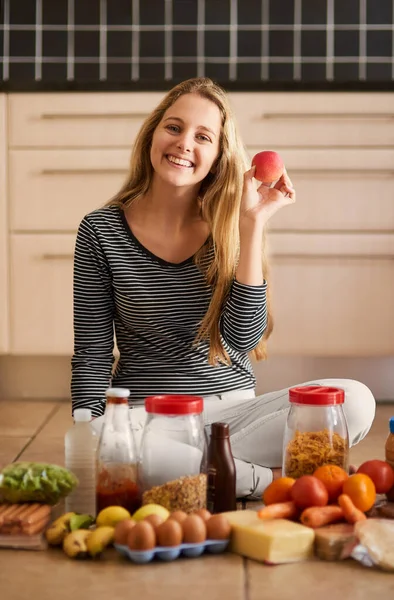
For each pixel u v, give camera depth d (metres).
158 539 1.67
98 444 1.86
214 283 2.28
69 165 3.63
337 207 3.62
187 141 2.24
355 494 1.80
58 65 4.32
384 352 3.66
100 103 3.61
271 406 2.19
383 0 4.27
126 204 2.35
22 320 3.68
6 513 1.77
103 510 1.77
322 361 3.80
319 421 1.93
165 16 4.31
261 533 1.67
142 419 2.18
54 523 1.79
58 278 3.66
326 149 3.61
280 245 3.63
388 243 3.63
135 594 1.53
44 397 3.85
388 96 3.59
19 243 3.66
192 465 1.83
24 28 4.31
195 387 2.26
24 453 2.75
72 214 3.65
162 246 2.29
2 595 1.52
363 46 4.29
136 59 4.32
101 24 4.31
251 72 4.31
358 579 1.60
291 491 1.82
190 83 2.35
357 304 3.65
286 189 2.24
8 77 4.32
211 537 1.71
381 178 3.61
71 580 1.59
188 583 1.57
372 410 2.17
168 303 2.27
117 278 2.26
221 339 2.25
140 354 2.29
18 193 3.64
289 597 1.52
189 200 2.31
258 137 3.61
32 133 3.63
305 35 4.29
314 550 1.71
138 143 2.37
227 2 4.30
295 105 3.59
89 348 2.30
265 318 2.23
